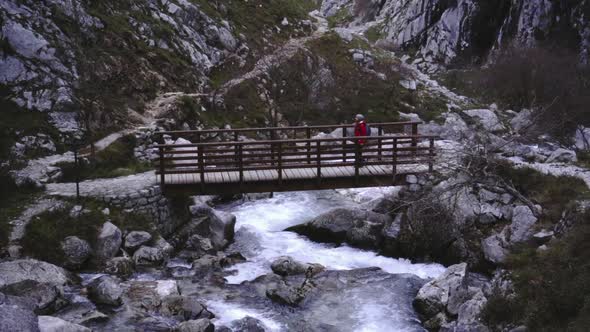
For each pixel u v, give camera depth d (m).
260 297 18.31
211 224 23.80
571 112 42.34
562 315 13.40
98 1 41.19
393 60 64.06
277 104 45.88
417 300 17.55
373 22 88.75
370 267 20.78
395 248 22.19
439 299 17.08
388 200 24.48
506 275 16.28
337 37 65.81
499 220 20.97
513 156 27.41
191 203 25.39
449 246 21.23
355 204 29.06
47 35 32.44
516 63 57.03
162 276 19.23
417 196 21.86
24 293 15.41
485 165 20.62
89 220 20.34
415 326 16.69
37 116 28.64
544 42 61.00
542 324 13.47
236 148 22.47
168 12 48.97
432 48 73.75
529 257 16.77
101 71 34.16
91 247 19.55
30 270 16.72
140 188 22.17
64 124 28.94
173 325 15.52
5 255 17.98
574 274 14.38
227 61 50.78
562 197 19.58
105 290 16.41
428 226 21.53
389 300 18.31
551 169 22.72
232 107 43.06
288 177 22.94
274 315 17.16
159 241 21.00
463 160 20.78
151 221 21.69
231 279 19.70
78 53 31.53
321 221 24.11
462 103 57.72
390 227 22.66
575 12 59.81
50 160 26.38
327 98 49.59
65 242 19.08
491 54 68.31
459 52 71.50
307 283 19.27
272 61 52.69
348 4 97.88
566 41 59.78
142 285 17.58
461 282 17.47
